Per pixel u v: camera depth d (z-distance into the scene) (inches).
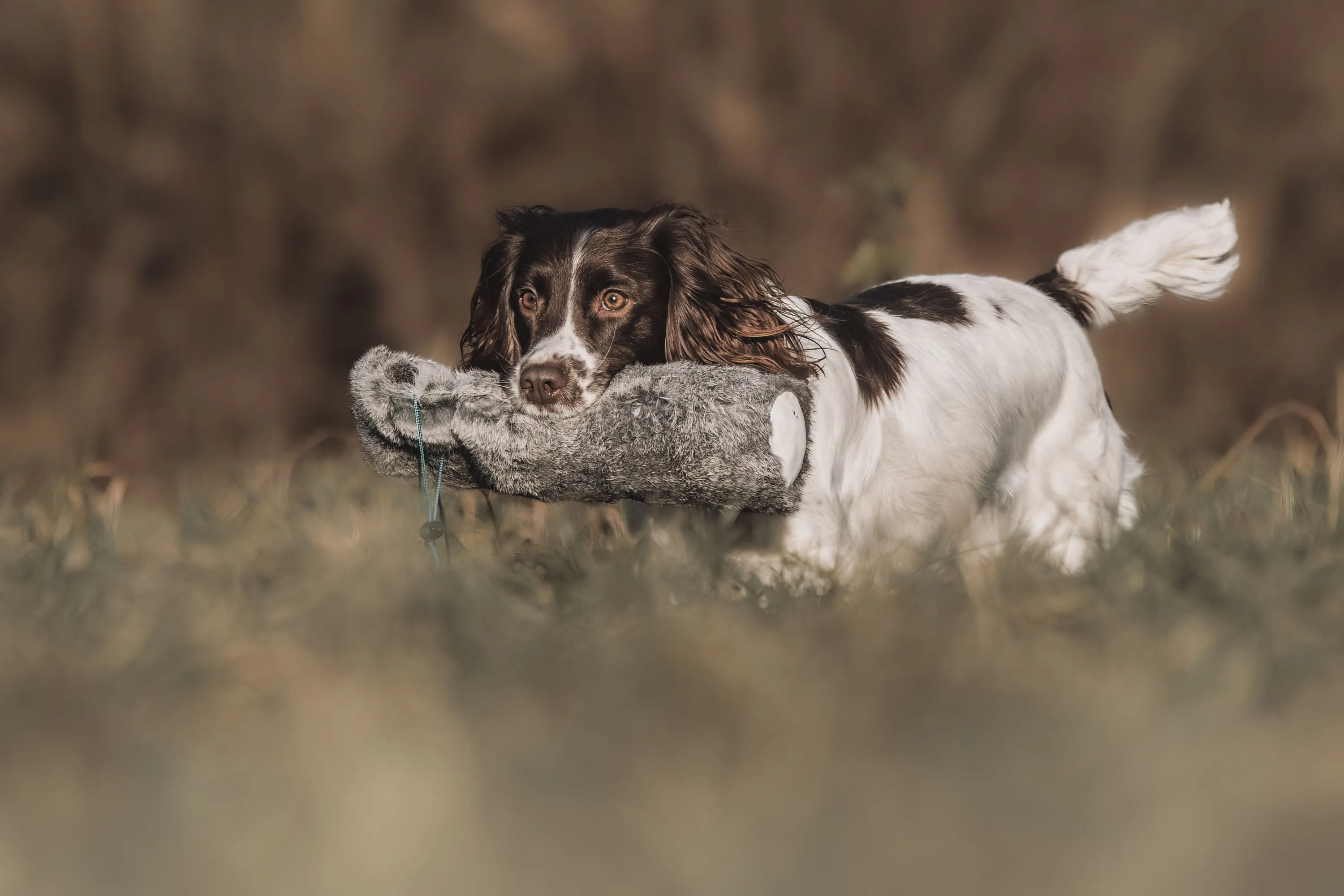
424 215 1122.7
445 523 352.5
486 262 385.4
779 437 315.9
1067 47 1148.5
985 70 1134.4
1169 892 172.2
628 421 317.4
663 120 1129.4
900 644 263.1
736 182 1117.7
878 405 392.2
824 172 1117.1
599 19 1119.0
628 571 310.5
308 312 1103.6
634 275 362.0
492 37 1113.4
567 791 205.3
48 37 1079.6
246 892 172.6
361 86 1099.9
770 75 1136.2
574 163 1131.9
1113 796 196.2
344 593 293.7
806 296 1069.1
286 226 1104.2
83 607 302.0
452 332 1108.5
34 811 204.8
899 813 194.1
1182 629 274.2
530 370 333.1
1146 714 226.2
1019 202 1138.7
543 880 176.7
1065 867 176.1
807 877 176.2
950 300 435.8
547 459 323.3
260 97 1095.6
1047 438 443.5
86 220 1083.3
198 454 1001.5
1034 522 439.2
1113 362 1103.6
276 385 1070.4
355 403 338.0
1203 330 1111.6
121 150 1086.4
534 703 246.5
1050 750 215.6
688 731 226.2
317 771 206.8
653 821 192.1
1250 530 361.4
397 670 258.7
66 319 1069.8
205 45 1093.1
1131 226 473.7
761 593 312.5
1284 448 782.5
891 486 398.9
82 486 468.8
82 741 231.5
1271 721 241.4
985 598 302.0
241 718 244.8
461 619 282.5
